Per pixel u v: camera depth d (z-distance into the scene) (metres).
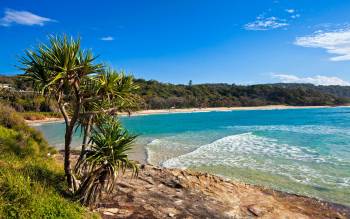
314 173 15.01
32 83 6.57
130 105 7.66
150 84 127.00
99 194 7.58
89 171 7.31
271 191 11.72
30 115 56.81
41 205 5.88
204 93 140.50
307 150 21.94
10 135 11.91
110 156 6.81
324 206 10.31
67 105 7.91
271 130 38.88
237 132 36.75
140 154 21.02
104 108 7.80
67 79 6.38
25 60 6.43
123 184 9.60
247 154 20.36
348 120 57.16
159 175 11.34
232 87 158.75
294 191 12.16
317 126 44.59
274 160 18.25
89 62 6.50
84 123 7.45
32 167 8.37
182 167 16.69
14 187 6.03
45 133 35.72
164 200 8.76
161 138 30.53
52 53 6.30
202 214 8.09
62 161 12.99
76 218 6.06
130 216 7.25
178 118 71.12
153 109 108.88
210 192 10.20
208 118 70.81
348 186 12.77
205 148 23.22
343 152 21.00
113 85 6.88
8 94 60.81
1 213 5.25
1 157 9.05
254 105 141.62
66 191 7.50
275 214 8.93
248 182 13.45
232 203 9.41
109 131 7.15
